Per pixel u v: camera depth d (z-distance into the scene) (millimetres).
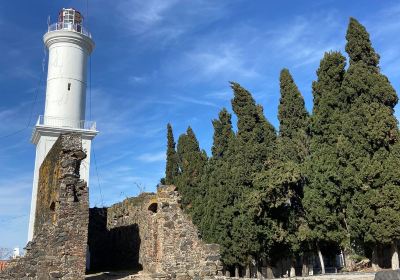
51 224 17156
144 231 20719
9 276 16078
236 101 28109
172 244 18938
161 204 19344
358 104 22922
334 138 23828
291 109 29672
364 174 20953
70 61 37031
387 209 20078
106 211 27266
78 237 16234
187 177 32094
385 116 21438
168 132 38094
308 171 24594
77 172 17047
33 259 16469
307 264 26250
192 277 18500
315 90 25719
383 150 21328
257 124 27578
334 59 24875
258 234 23625
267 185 23547
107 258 26109
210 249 19297
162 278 18016
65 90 36438
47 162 20641
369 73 23234
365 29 24109
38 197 23031
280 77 30812
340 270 28062
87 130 35406
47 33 37125
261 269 26062
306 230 24031
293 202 25812
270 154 26516
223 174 26422
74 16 38156
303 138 27812
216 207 25984
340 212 23141
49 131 34344
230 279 18438
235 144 27734
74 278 15820
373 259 21688
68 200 16422
